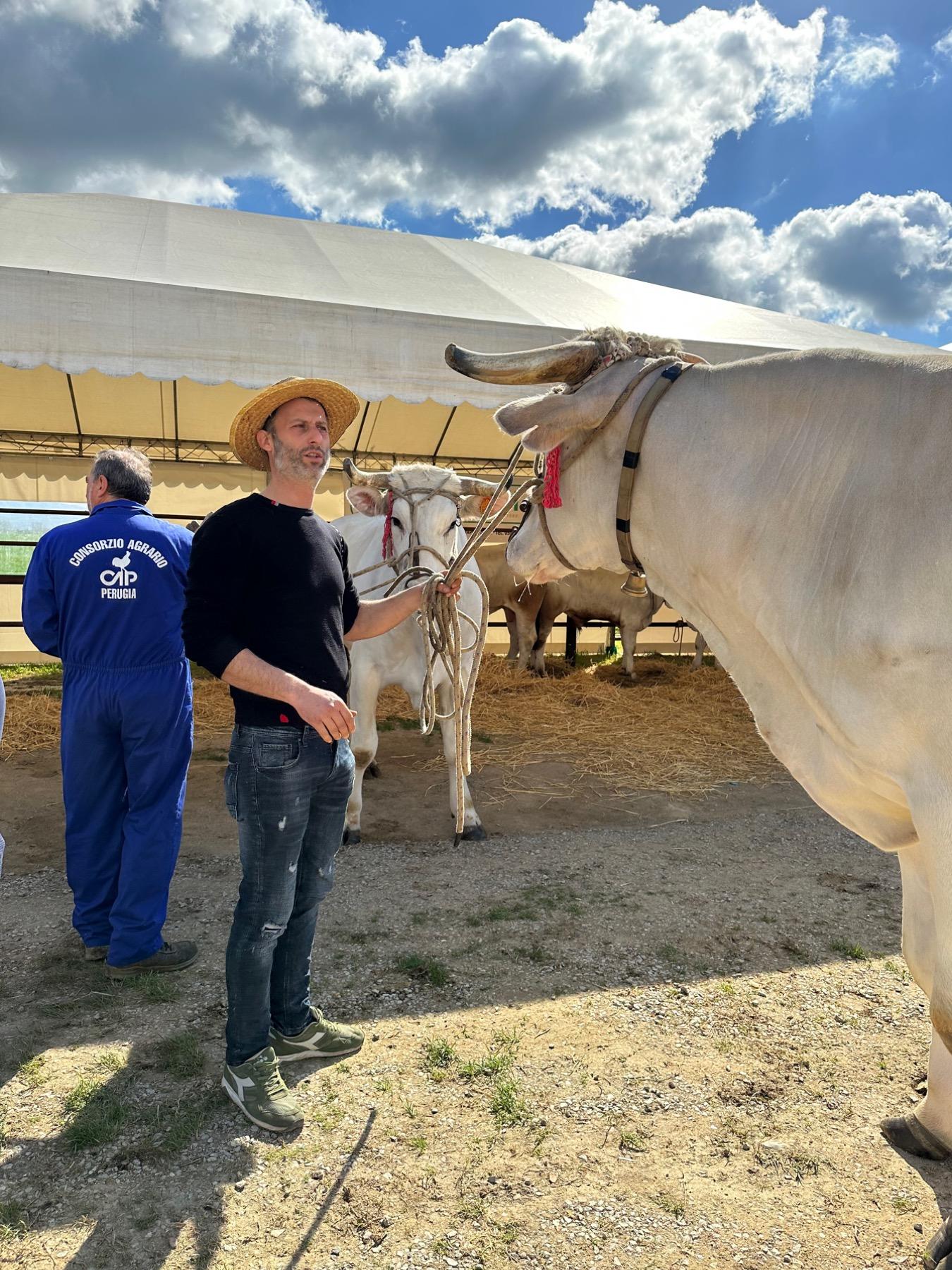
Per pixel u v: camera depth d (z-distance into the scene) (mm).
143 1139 2137
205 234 7457
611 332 2090
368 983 2926
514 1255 1791
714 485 1867
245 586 2062
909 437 1623
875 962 3135
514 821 4809
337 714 1906
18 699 8117
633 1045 2568
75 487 11133
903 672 1551
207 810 4930
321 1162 2066
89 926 3047
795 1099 2330
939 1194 1984
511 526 11133
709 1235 1850
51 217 6949
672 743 6777
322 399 2268
